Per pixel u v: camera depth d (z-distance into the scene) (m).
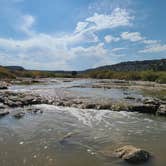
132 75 87.25
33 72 101.75
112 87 44.44
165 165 8.98
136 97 27.42
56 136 12.41
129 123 15.73
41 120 16.02
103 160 9.33
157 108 19.61
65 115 17.86
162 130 14.04
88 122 15.79
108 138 12.28
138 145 11.27
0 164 8.84
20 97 24.86
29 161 9.17
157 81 66.19
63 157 9.62
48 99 24.45
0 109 19.19
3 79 60.00
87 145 11.08
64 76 114.62
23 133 12.85
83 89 39.56
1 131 13.13
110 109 20.53
